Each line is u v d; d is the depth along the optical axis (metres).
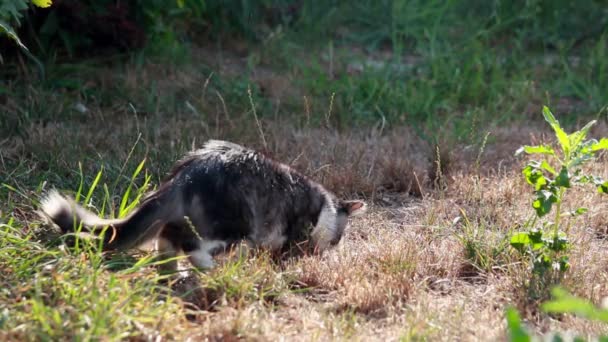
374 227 8.27
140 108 11.16
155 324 5.59
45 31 11.32
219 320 5.80
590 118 12.02
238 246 6.79
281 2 14.78
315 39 14.37
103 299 5.65
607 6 15.52
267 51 13.53
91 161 9.10
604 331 5.97
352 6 15.28
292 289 6.79
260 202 6.96
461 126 11.16
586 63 13.66
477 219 8.40
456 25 15.02
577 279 6.82
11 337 5.26
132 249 6.74
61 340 5.23
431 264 7.29
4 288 5.88
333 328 5.92
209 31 13.83
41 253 6.46
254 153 7.17
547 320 6.25
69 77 11.45
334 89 12.07
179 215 6.53
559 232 7.27
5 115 10.18
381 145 10.56
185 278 6.54
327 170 9.39
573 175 6.75
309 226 7.40
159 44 12.57
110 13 11.76
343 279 6.82
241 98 11.55
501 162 10.05
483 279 7.20
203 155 6.93
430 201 8.98
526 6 15.03
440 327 5.89
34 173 8.72
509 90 12.70
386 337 5.88
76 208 6.65
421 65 13.43
